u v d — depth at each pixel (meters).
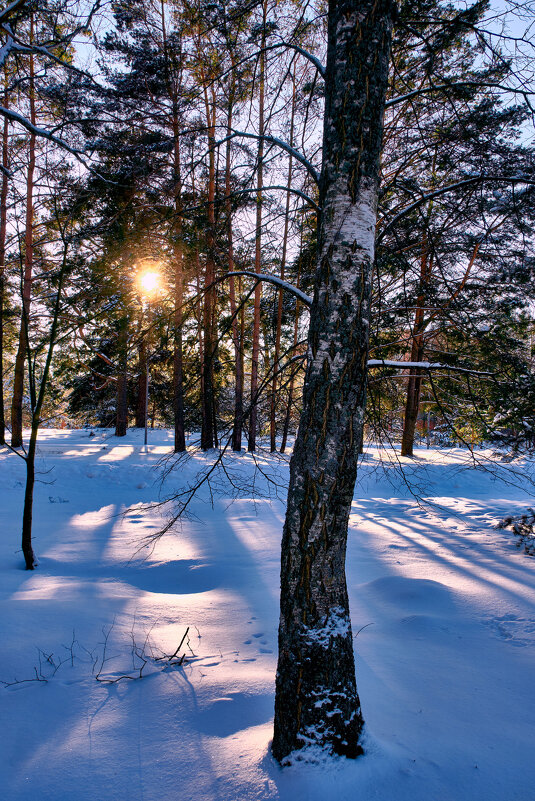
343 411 2.65
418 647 4.19
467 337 6.19
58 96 6.59
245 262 7.02
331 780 2.36
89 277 6.47
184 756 2.65
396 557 7.59
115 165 6.89
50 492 13.43
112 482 14.66
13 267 13.80
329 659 2.56
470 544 8.48
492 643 4.22
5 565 6.93
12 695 3.20
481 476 16.75
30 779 2.44
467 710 3.15
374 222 2.78
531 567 6.77
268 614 5.19
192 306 4.96
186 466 15.31
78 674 3.55
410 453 19.42
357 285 2.68
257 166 4.99
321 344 2.70
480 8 4.12
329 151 2.79
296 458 2.73
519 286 6.52
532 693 3.35
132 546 8.48
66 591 5.56
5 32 4.71
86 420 40.16
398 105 6.34
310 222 7.38
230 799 2.31
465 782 2.42
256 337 17.86
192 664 3.84
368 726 2.92
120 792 2.36
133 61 9.27
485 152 4.93
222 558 7.69
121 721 2.98
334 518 2.63
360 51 2.73
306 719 2.53
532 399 5.76
